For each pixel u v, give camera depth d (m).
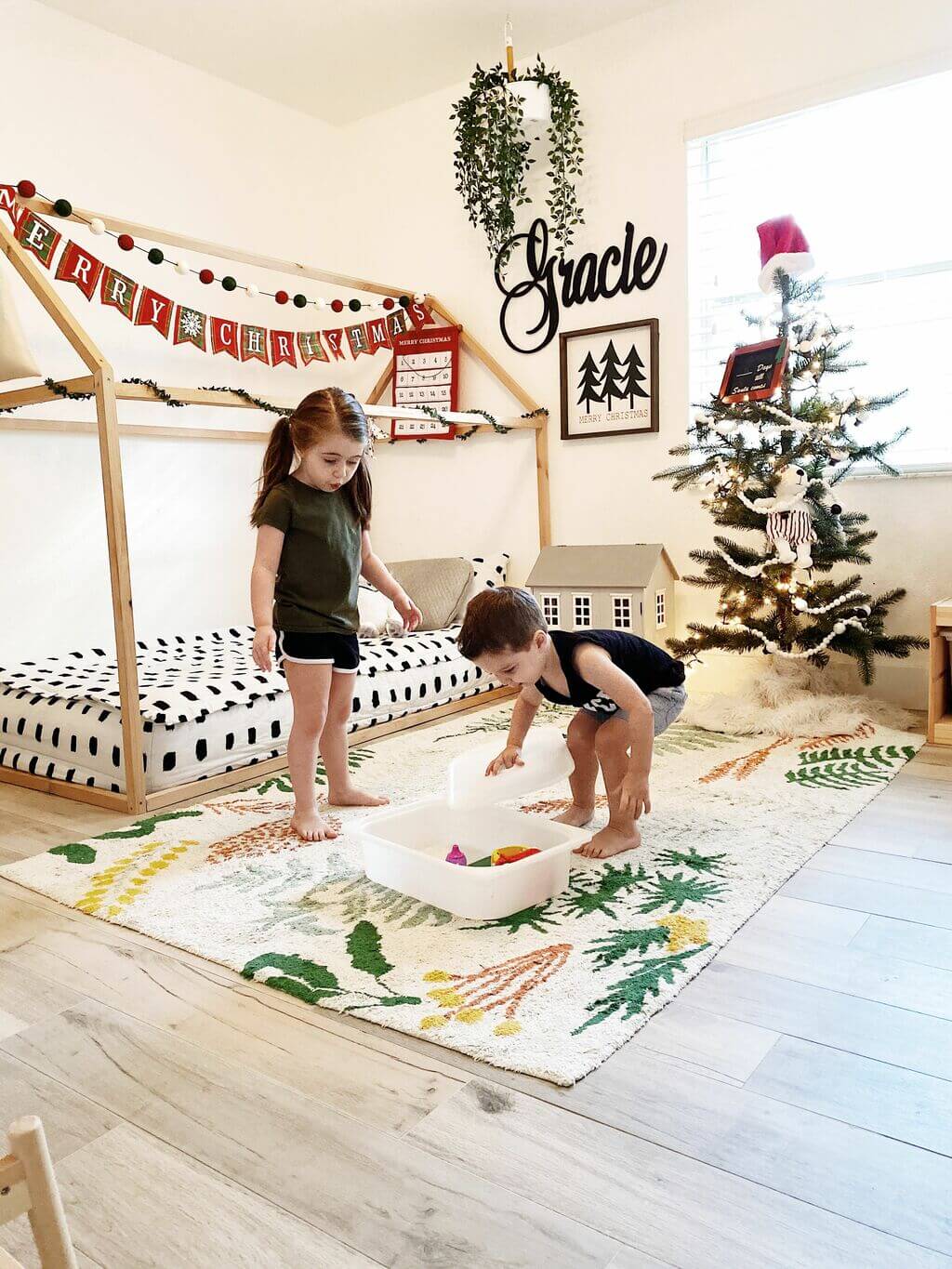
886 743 2.63
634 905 1.66
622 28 3.42
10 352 2.28
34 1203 0.55
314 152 4.14
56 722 2.51
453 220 3.94
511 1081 1.18
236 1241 0.94
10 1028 1.35
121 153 3.38
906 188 3.02
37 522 3.16
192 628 3.71
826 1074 1.17
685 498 3.48
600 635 1.84
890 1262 0.88
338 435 2.00
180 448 3.62
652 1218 0.95
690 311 3.40
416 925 1.63
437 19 3.34
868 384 3.11
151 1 3.14
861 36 2.98
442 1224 0.95
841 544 2.88
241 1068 1.24
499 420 3.66
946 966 1.42
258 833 2.12
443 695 3.23
